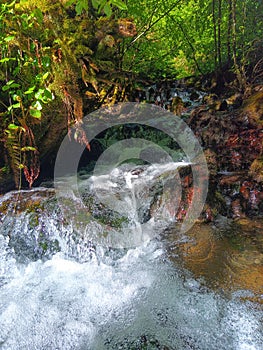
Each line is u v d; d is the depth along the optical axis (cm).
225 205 249
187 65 548
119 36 255
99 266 203
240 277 172
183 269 186
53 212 227
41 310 166
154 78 496
